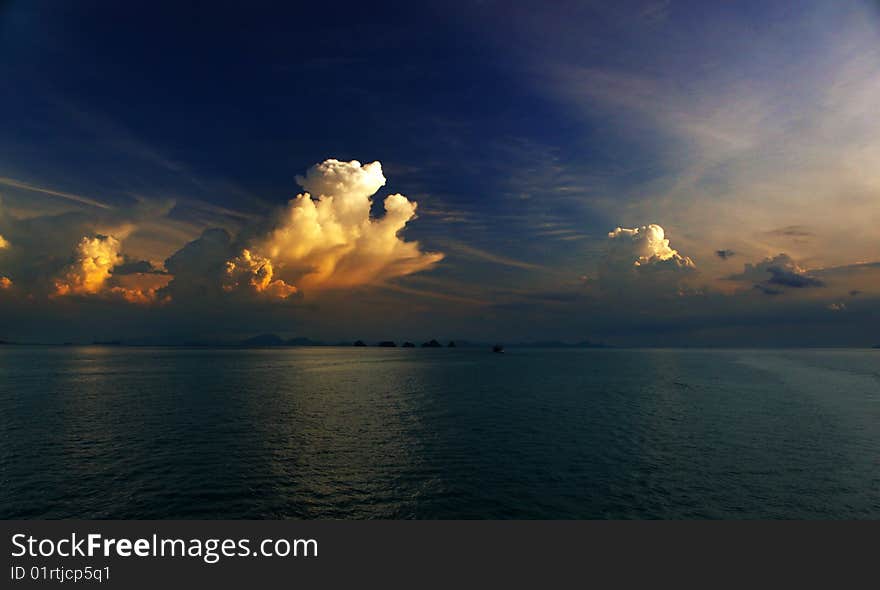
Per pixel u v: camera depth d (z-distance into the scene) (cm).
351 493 2238
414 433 3475
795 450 3008
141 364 12019
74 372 9000
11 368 10112
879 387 6944
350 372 9925
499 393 6078
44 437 3259
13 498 2138
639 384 7369
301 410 4512
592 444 3152
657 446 3097
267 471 2511
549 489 2295
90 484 2306
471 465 2647
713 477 2466
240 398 5347
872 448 3062
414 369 11112
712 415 4353
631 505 2117
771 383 7581
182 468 2550
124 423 3778
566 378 8506
